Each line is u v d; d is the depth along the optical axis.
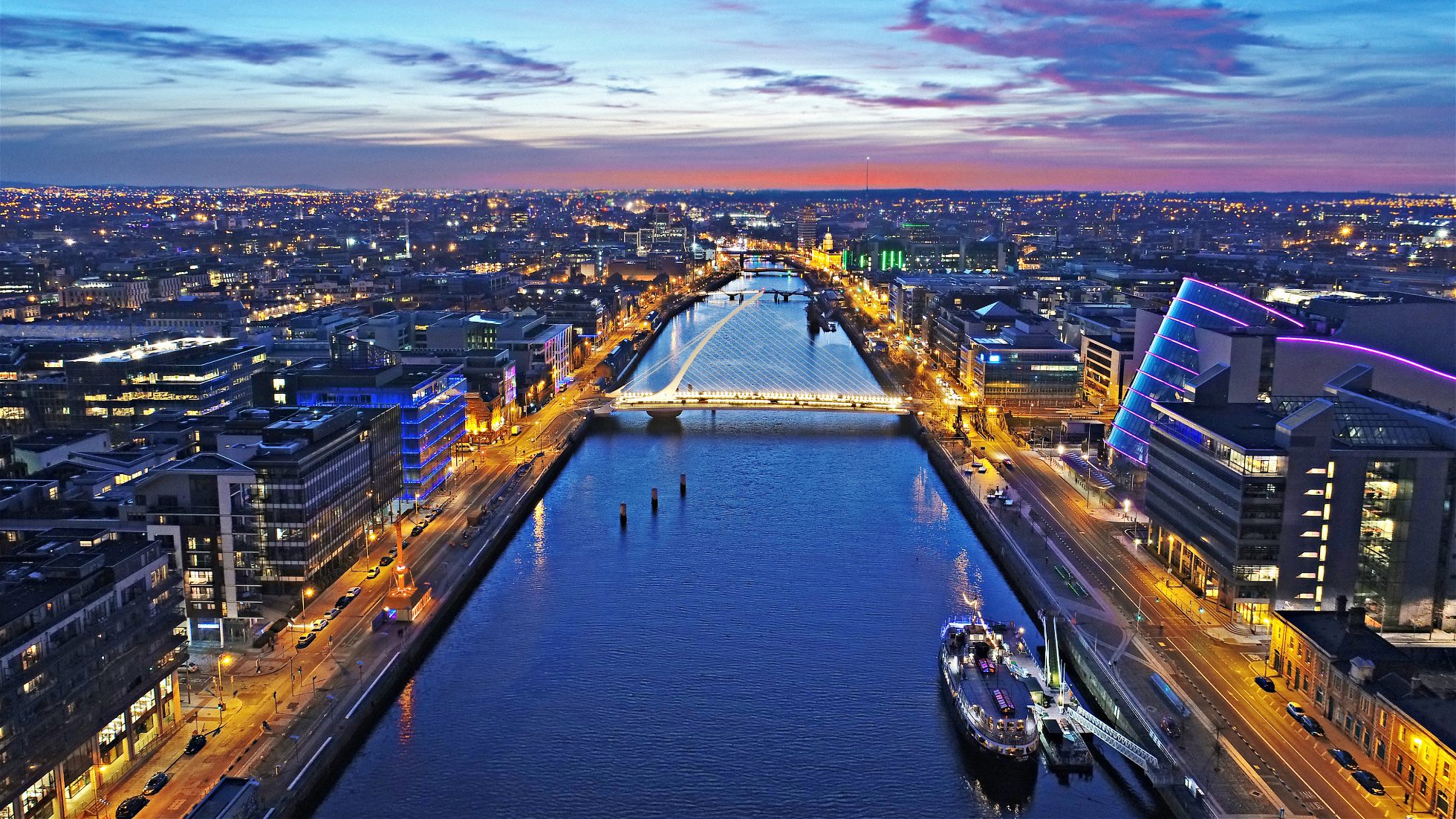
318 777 164.50
